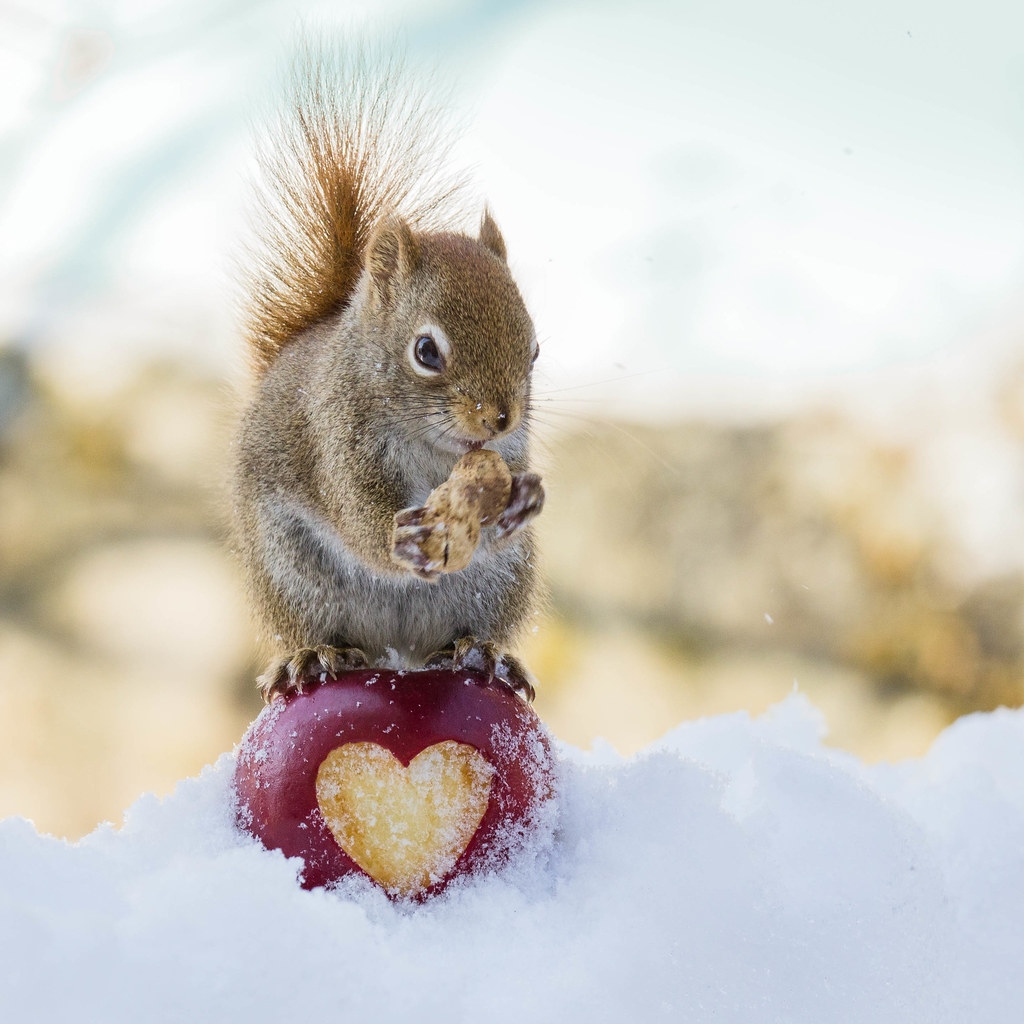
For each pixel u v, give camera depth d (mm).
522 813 1255
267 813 1250
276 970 1193
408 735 1250
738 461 2664
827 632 2492
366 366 1381
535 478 1321
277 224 1465
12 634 2516
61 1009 1184
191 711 2436
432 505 1309
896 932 1233
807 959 1222
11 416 2812
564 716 2410
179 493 2754
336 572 1407
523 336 1371
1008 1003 1247
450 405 1360
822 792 1267
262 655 1437
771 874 1235
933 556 2494
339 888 1244
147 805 1270
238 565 1445
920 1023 1228
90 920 1197
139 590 2576
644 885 1229
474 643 1349
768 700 2393
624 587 2586
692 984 1210
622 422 2729
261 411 1426
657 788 1270
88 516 2711
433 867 1248
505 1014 1197
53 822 2287
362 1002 1193
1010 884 1276
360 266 1457
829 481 2596
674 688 2439
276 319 1467
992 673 2395
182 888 1212
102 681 2449
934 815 1307
